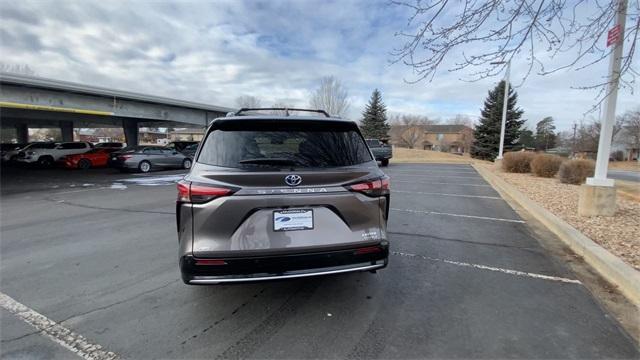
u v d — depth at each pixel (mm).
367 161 3025
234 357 2389
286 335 2646
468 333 2652
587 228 5281
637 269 3625
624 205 7258
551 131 66312
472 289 3418
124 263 4215
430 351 2438
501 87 39031
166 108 22000
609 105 5867
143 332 2697
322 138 2928
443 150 73188
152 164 17875
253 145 2764
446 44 4098
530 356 2373
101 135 82750
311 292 3357
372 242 2836
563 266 4043
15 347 2512
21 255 4543
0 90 14555
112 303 3174
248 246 2551
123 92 18656
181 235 2625
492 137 40125
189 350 2471
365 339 2590
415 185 11984
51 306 3127
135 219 6660
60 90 16266
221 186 2531
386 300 3191
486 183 12586
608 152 5984
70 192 10570
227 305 3119
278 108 3678
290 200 2617
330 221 2723
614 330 2674
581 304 3098
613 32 4746
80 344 2549
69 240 5227
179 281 3648
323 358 2375
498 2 3654
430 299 3213
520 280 3639
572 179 10930
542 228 5809
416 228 5816
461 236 5324
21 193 10391
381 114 52062
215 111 24969
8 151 23281
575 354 2391
